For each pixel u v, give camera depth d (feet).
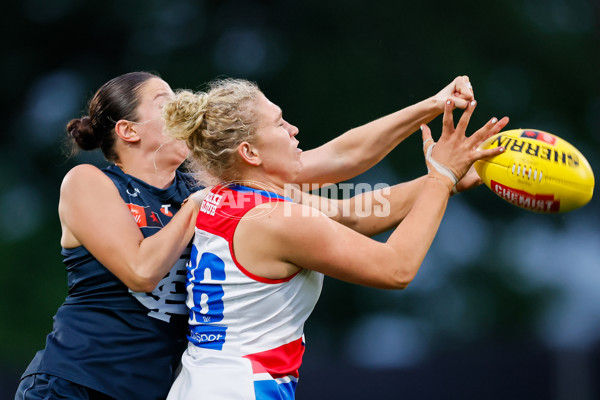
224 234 34.86
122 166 40.04
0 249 144.25
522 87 163.12
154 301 37.88
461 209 162.40
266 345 34.86
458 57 156.04
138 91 39.63
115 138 39.81
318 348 150.61
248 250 34.35
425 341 150.41
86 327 37.70
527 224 164.14
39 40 164.25
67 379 36.83
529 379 100.53
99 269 37.81
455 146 36.40
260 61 159.84
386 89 154.51
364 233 41.68
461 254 158.20
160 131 39.34
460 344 147.74
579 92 165.48
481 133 36.24
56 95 165.17
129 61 161.58
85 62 165.07
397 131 41.01
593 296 165.07
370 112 153.58
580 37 170.40
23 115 163.94
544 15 171.12
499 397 100.58
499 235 160.76
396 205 41.37
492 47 163.12
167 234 35.99
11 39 164.14
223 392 34.32
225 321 35.09
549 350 100.78
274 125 35.42
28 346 136.98
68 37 163.84
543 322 154.92
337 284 151.23
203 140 35.22
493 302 155.63
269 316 34.86
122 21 162.50
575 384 99.55
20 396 37.99
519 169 36.29
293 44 159.02
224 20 163.22
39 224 149.69
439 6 160.25
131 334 37.73
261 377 34.42
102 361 37.27
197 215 36.70
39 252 145.69
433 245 158.61
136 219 38.19
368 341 152.25
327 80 153.69
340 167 41.60
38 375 37.63
